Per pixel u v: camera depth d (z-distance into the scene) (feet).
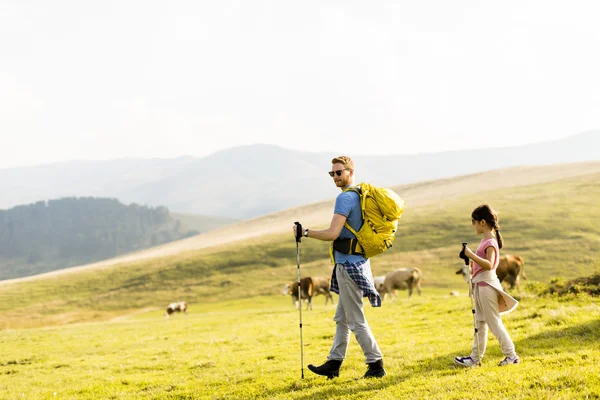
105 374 47.67
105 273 386.73
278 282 296.92
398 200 26.12
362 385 26.53
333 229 25.93
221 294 293.23
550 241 275.18
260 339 60.49
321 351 45.29
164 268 367.45
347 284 26.61
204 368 43.47
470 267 28.76
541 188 405.59
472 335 42.22
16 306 329.11
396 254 297.53
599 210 318.45
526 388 22.67
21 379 51.24
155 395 33.76
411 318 63.26
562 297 54.03
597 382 22.43
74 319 291.58
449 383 24.62
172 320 113.39
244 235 508.53
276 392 29.04
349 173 27.37
